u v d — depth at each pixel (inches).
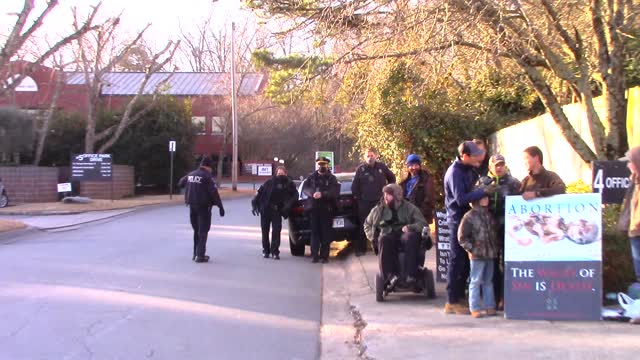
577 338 238.5
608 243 287.0
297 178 2091.5
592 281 265.3
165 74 2228.1
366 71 414.9
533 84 356.2
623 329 249.6
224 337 264.4
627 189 283.3
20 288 354.9
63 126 1454.2
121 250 519.8
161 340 257.1
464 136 585.6
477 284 276.7
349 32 391.9
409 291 331.0
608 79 337.7
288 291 364.5
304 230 501.4
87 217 848.9
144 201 1147.9
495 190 275.1
